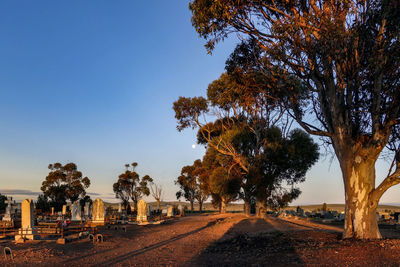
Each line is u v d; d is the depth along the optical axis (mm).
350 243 13453
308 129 17125
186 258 13812
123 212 53906
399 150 14828
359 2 14023
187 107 34250
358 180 14953
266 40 16859
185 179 75750
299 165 28625
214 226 28406
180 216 55375
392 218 37344
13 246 16344
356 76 15125
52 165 62531
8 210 33656
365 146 14844
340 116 15680
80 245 17047
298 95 18297
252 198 34125
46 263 12320
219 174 35188
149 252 15422
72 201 62750
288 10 16016
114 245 17672
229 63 19828
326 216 39531
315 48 14859
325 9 14648
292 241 16656
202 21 16188
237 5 15914
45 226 22000
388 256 10742
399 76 14109
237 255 14266
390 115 14172
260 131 32094
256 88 19750
